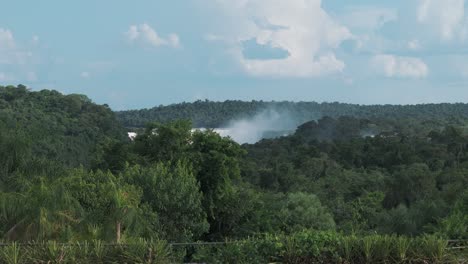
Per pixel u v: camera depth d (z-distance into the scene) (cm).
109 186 1316
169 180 2155
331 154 10612
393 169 9225
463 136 10312
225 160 2886
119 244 766
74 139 6059
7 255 721
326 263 805
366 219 4781
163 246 780
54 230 927
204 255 806
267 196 3372
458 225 1067
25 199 973
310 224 3123
